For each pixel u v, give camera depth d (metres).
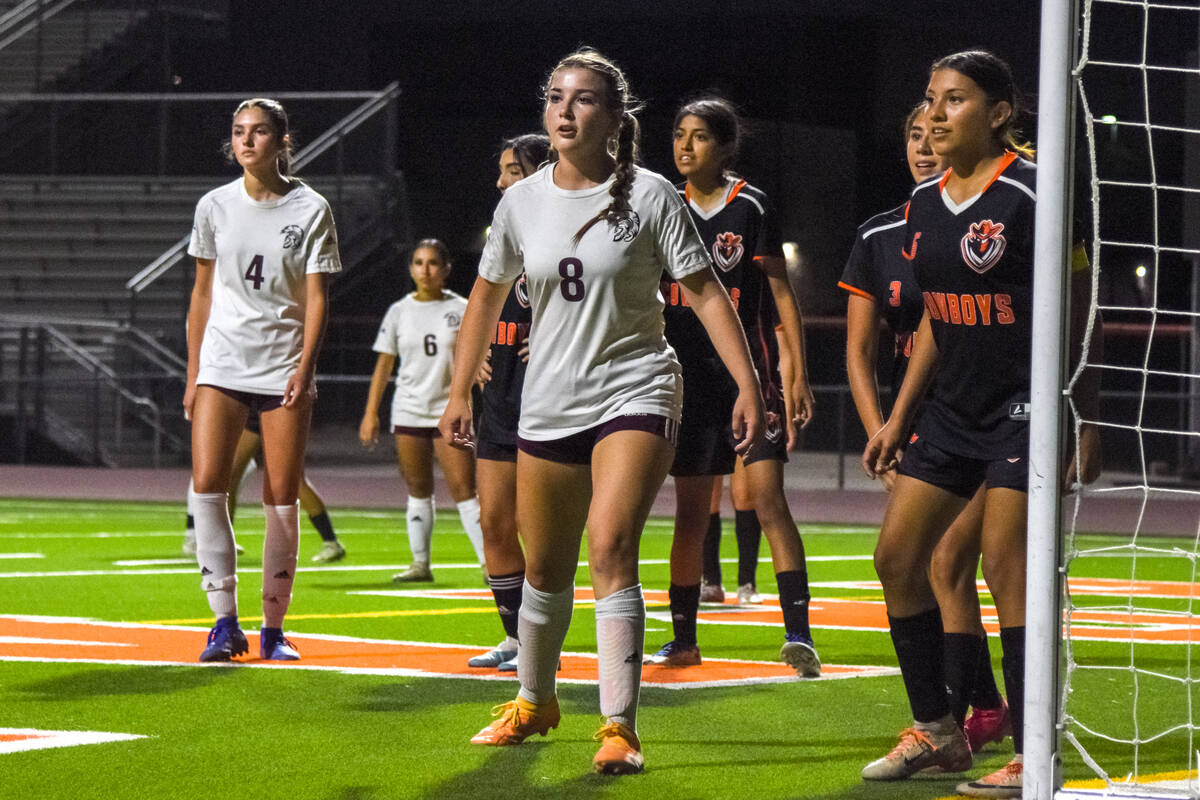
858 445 64.00
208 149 63.12
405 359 23.34
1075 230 9.86
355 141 59.06
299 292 15.66
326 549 26.70
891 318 12.70
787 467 59.12
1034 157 10.63
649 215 10.58
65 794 9.91
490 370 14.35
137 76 71.25
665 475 10.84
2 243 62.53
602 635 10.77
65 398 54.28
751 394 10.72
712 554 21.19
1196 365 51.12
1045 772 9.18
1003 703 12.02
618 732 10.74
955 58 10.30
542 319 10.84
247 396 15.66
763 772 10.82
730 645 17.19
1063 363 9.25
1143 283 69.38
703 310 10.81
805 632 14.96
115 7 71.31
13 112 64.12
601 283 10.59
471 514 22.28
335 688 13.96
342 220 58.28
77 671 14.72
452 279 73.56
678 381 10.92
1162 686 14.61
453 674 14.79
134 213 63.09
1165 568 27.70
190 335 16.00
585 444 10.89
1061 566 9.27
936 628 10.78
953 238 10.27
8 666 14.95
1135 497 47.69
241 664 15.30
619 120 10.62
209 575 15.54
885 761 10.63
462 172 73.44
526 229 10.78
